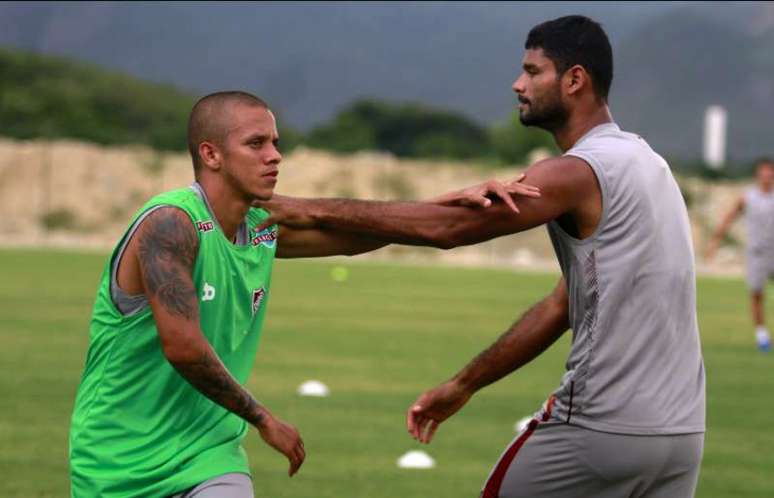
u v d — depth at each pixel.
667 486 8.18
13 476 13.30
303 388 19.80
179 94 119.75
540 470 8.27
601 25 8.36
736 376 22.86
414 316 32.75
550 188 7.95
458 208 8.20
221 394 7.50
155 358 7.74
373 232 8.39
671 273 7.98
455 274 50.56
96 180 76.38
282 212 8.33
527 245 66.56
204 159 7.82
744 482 14.10
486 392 20.30
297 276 47.28
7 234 67.38
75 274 42.03
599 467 8.09
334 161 79.44
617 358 7.95
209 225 7.74
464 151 106.94
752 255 27.39
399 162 82.81
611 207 7.94
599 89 8.29
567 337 29.14
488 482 8.52
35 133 87.12
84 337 25.58
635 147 8.14
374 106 116.12
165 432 7.79
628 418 7.93
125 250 7.71
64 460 14.12
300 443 7.80
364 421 17.28
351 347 25.83
